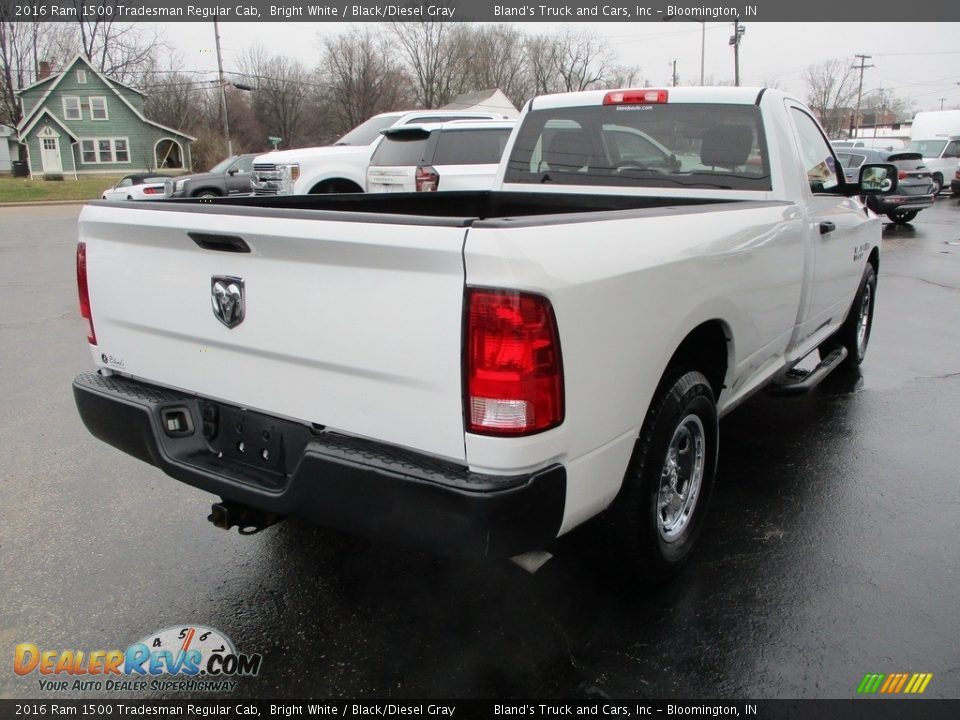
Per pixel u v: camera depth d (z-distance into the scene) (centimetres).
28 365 629
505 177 466
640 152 418
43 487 396
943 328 741
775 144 378
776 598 291
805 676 249
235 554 329
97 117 4869
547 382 205
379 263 210
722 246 289
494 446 203
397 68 6569
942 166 2514
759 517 354
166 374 277
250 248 236
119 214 275
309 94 6794
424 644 268
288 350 236
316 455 224
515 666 256
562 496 220
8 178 4784
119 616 286
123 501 380
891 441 448
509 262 195
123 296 282
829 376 581
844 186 477
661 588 297
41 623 281
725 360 321
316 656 263
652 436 265
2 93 6116
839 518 353
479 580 306
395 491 212
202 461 262
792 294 374
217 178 1861
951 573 306
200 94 6631
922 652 260
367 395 223
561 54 6769
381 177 1068
